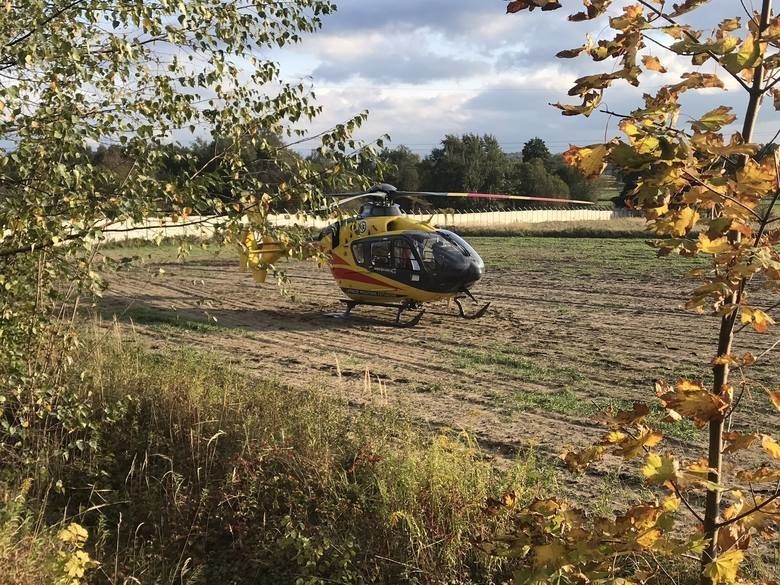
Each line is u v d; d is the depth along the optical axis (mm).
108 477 6160
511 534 2766
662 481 2074
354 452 5910
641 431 2439
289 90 5422
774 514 2307
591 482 5910
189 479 5969
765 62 2021
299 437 6254
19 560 4359
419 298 14117
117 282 20484
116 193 4773
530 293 18312
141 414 7043
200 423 6488
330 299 17969
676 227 2111
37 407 5945
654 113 1926
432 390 9172
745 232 2051
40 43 4301
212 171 5469
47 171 4488
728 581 2146
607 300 16859
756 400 8180
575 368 10406
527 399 8688
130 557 5207
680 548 2164
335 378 9852
